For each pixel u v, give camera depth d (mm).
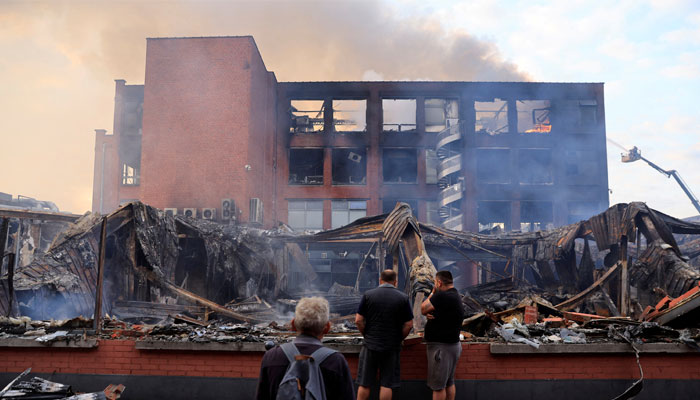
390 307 4641
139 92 34469
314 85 34938
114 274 12625
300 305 2768
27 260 16781
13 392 5195
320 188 34125
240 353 5730
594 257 22969
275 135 34062
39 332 6273
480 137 34500
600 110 34594
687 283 12570
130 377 5785
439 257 19922
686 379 5664
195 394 5684
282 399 2416
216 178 27922
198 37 29172
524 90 34875
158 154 28281
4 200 27641
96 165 35469
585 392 5617
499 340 6012
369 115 34969
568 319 8555
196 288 17438
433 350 4898
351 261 30078
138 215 13023
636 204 14016
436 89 35031
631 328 6012
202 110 28562
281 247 18703
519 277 19328
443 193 33031
